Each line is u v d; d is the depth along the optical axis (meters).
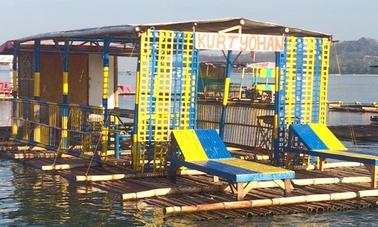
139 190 12.82
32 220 10.79
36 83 19.36
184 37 14.67
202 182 13.77
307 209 11.77
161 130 14.66
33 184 13.75
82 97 22.72
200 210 11.34
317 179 14.05
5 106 42.69
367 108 47.53
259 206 11.80
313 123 16.89
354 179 14.45
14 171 15.38
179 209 11.17
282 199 12.02
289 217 11.34
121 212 11.28
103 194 12.69
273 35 16.11
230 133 19.83
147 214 11.15
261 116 17.78
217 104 20.34
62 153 17.02
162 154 14.63
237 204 11.62
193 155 13.41
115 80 23.31
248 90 31.42
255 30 16.81
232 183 12.02
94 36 16.03
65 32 16.81
